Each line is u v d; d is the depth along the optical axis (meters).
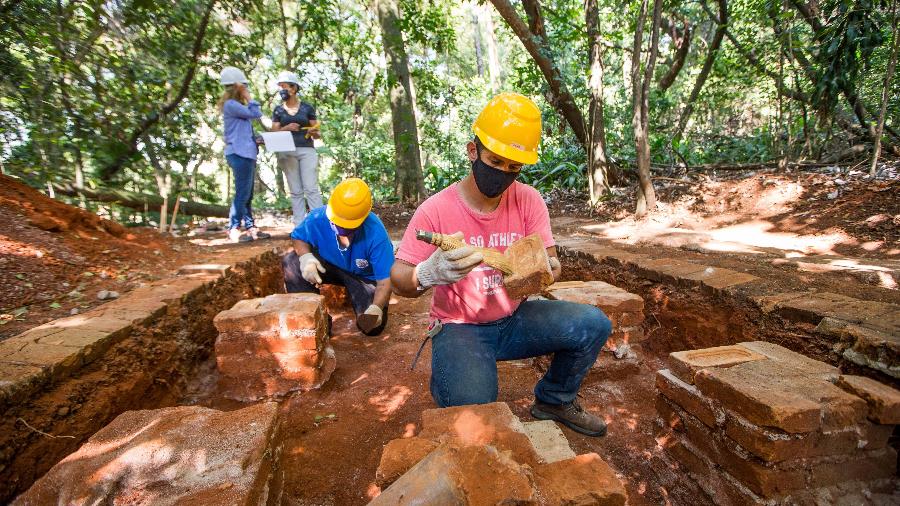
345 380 2.92
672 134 9.72
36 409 1.74
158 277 3.50
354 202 3.13
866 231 3.80
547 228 2.04
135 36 6.21
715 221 5.07
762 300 2.45
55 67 5.33
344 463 2.12
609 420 2.40
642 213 5.88
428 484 1.05
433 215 1.91
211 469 1.32
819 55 6.04
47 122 5.61
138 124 6.61
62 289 3.03
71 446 1.81
